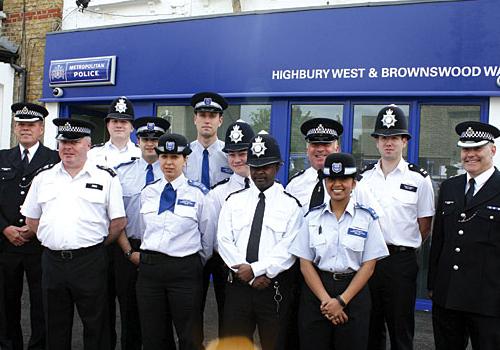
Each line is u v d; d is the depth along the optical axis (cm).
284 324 330
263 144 339
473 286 328
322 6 593
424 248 567
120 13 763
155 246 347
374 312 371
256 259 329
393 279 364
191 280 351
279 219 335
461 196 343
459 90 542
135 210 405
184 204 353
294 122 621
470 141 336
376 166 392
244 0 688
